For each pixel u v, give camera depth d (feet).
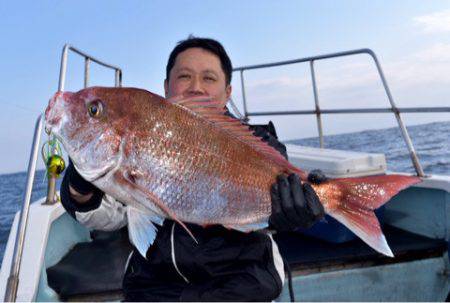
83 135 1.85
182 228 2.16
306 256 3.55
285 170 2.15
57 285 3.05
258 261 2.19
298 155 4.48
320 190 2.13
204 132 1.99
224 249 2.14
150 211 1.90
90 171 1.86
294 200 1.97
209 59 2.45
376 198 2.10
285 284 3.30
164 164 1.89
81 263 3.50
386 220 4.57
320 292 3.34
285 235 4.27
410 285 3.53
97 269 3.36
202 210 1.95
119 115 1.86
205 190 1.95
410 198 4.24
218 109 2.05
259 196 2.06
